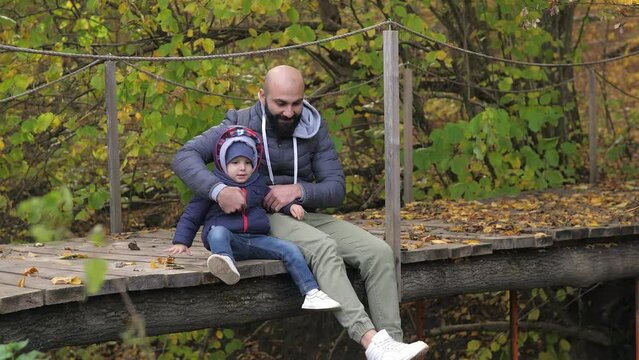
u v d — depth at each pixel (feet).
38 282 25.61
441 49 61.26
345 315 27.76
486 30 63.52
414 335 67.10
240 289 28.91
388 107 31.19
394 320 29.66
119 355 66.90
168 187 64.39
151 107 51.24
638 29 95.04
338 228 30.50
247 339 70.03
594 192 56.95
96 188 54.34
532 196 56.13
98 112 54.08
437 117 77.51
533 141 65.62
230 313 28.78
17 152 54.60
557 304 58.65
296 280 28.27
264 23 58.23
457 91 66.03
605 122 84.07
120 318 26.25
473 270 36.27
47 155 58.65
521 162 62.13
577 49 65.21
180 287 27.50
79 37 54.75
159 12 53.62
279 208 29.76
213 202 29.07
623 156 70.85
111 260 31.17
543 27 64.59
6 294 23.34
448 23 64.59
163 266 28.81
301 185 30.22
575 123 68.95
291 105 29.89
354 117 63.26
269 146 30.42
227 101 51.13
